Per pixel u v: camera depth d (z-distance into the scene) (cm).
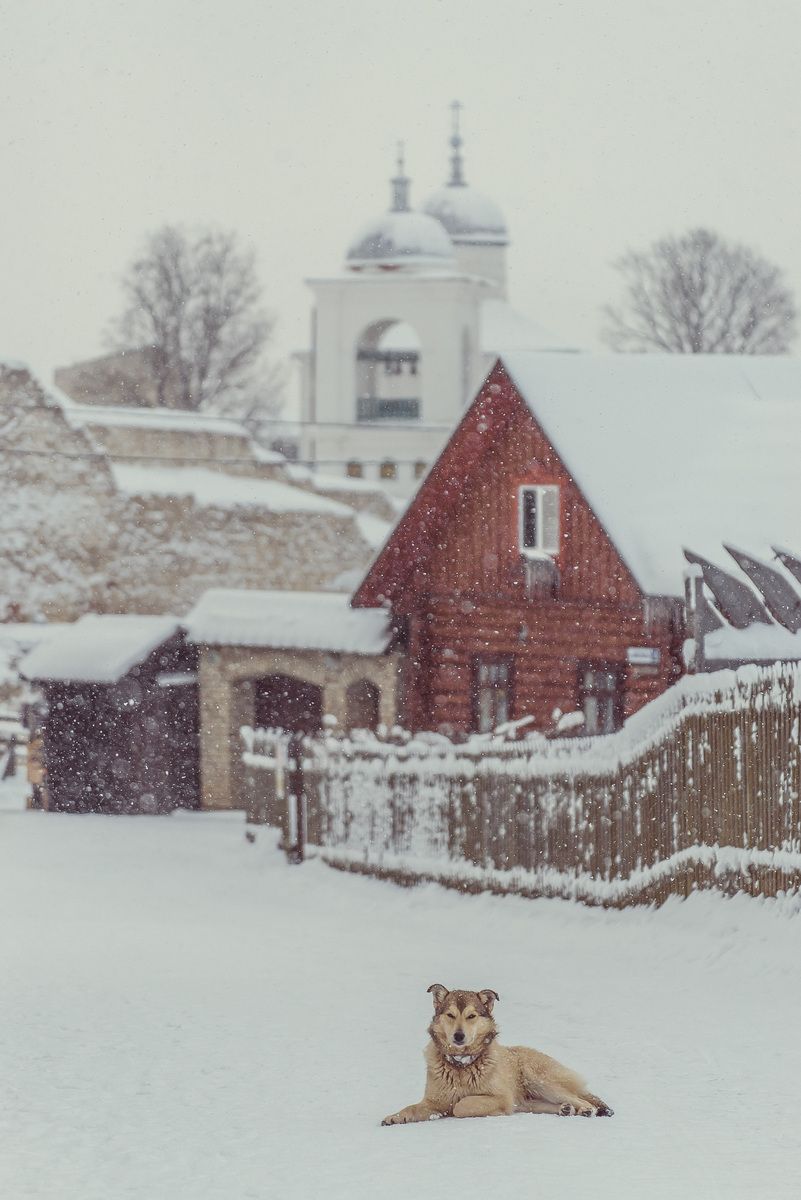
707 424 4756
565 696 4812
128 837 4703
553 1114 1230
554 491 4806
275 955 2406
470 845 3241
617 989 2005
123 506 6919
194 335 11688
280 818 4028
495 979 2114
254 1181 1041
